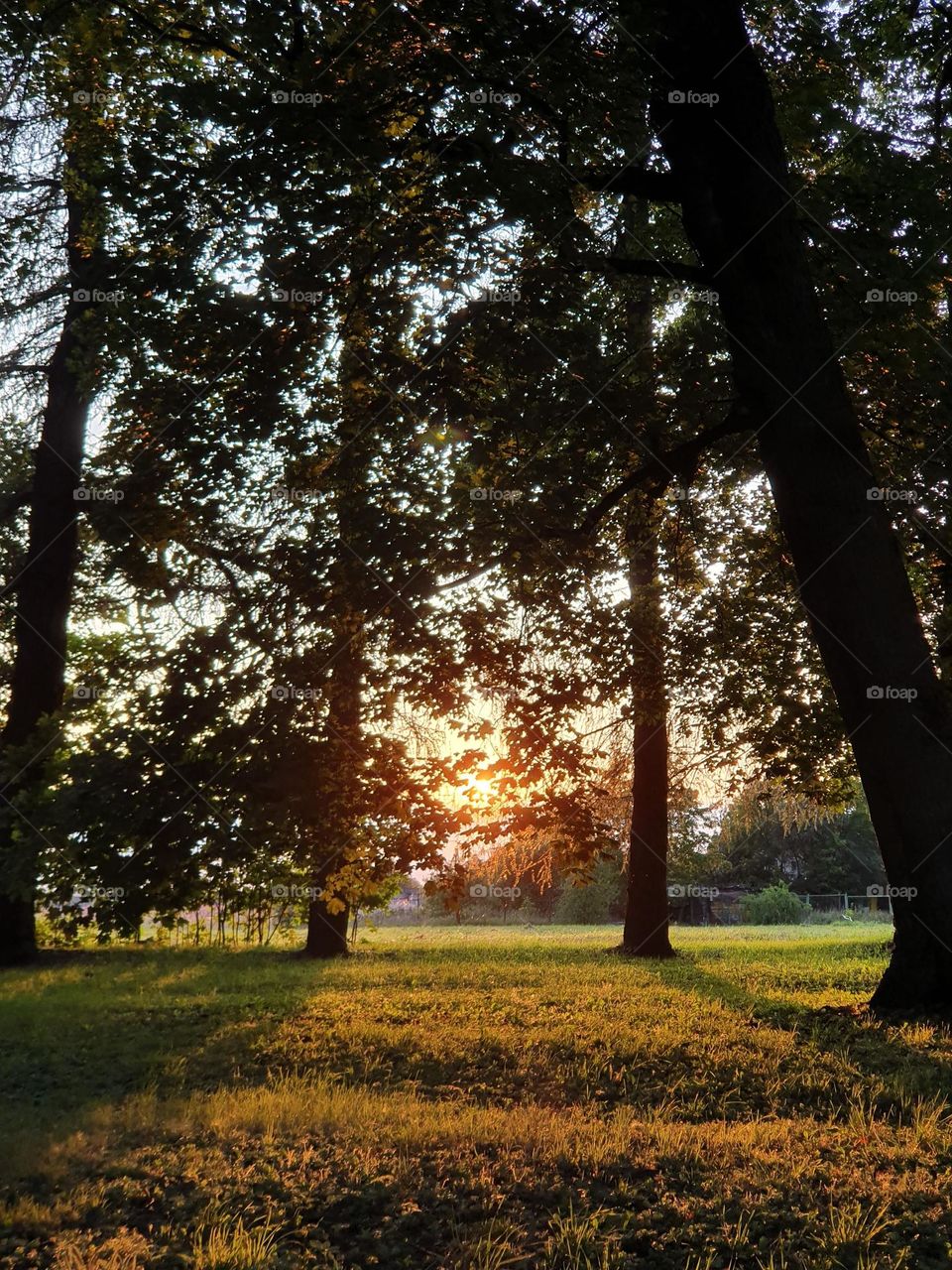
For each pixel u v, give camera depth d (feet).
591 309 44.88
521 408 40.93
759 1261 16.90
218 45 40.98
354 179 38.29
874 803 38.96
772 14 45.65
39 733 38.60
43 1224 18.63
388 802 39.99
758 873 196.85
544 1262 17.02
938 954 38.68
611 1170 21.34
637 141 39.19
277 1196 20.15
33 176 64.59
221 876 35.94
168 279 37.73
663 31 38.37
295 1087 28.81
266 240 37.32
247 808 35.32
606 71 36.86
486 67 36.50
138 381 39.42
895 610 38.06
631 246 50.37
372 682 41.65
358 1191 20.13
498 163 35.50
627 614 48.93
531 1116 24.93
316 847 38.86
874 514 38.58
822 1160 21.81
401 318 41.60
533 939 108.47
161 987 55.47
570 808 43.14
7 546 76.23
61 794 35.58
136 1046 37.19
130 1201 20.11
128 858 34.81
